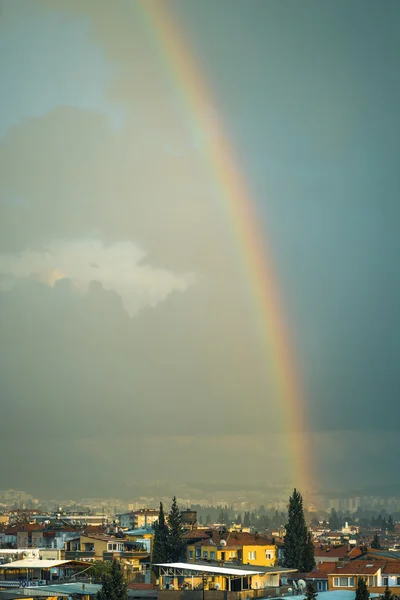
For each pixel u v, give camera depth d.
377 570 176.62
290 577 187.00
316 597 152.62
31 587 147.75
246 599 140.12
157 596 143.00
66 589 146.38
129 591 151.25
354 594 158.12
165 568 167.25
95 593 143.88
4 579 164.62
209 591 139.25
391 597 146.75
